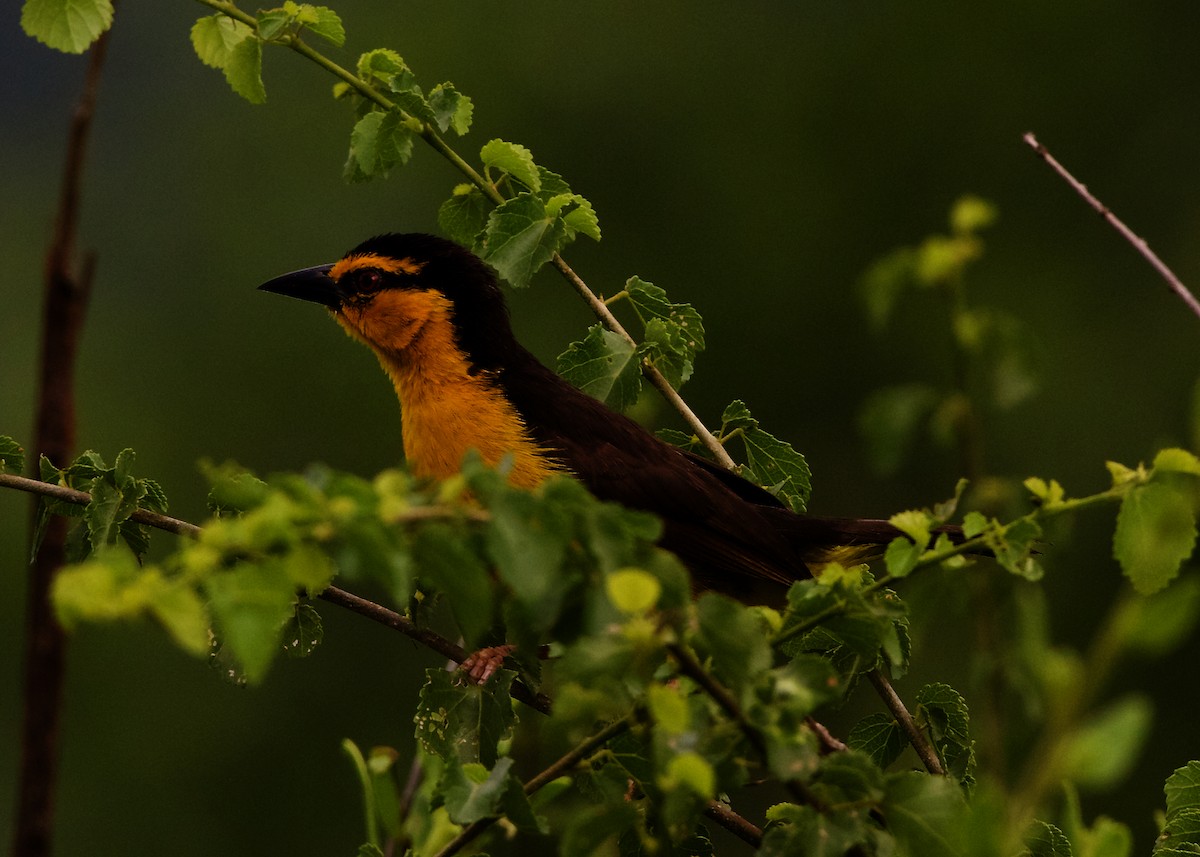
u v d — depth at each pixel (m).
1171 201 17.56
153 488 5.73
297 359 17.14
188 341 17.56
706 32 18.00
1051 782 2.80
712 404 17.09
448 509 3.11
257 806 15.05
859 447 16.48
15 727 15.91
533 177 6.65
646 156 17.64
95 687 15.13
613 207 17.50
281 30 6.31
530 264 6.44
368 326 8.07
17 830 5.11
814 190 17.56
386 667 15.28
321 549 3.08
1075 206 17.69
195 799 15.01
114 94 22.80
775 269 17.33
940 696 5.31
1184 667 13.76
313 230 17.77
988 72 17.89
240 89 6.38
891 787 3.57
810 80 17.91
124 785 15.02
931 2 18.11
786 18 18.17
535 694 5.91
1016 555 4.16
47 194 21.61
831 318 17.12
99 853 14.88
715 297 17.30
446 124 6.63
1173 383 16.42
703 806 3.44
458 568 3.09
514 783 4.00
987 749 4.54
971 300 17.31
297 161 18.12
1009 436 16.33
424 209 17.52
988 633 5.30
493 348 8.02
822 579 4.08
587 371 6.81
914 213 17.59
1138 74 17.94
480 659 5.75
